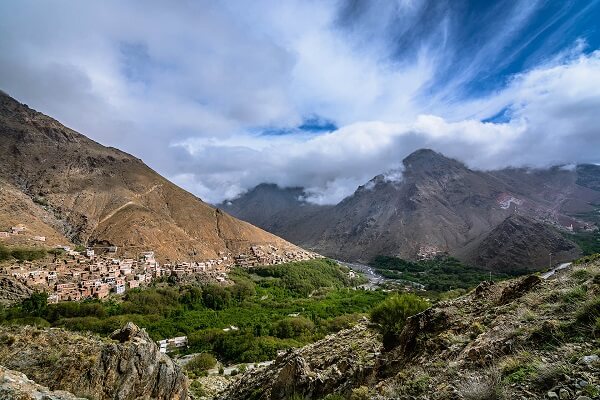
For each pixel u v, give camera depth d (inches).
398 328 869.8
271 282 6875.0
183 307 5064.0
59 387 790.5
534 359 324.5
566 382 269.0
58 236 6441.9
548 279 652.1
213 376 2368.4
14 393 480.4
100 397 828.6
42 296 4020.7
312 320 4222.4
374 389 541.6
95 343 916.0
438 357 527.2
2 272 4456.2
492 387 306.3
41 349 853.8
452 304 757.9
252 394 1039.0
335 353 1000.9
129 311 4488.2
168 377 994.7
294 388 813.9
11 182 7618.1
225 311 5022.1
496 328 462.9
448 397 354.6
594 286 432.8
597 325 326.0
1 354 810.2
